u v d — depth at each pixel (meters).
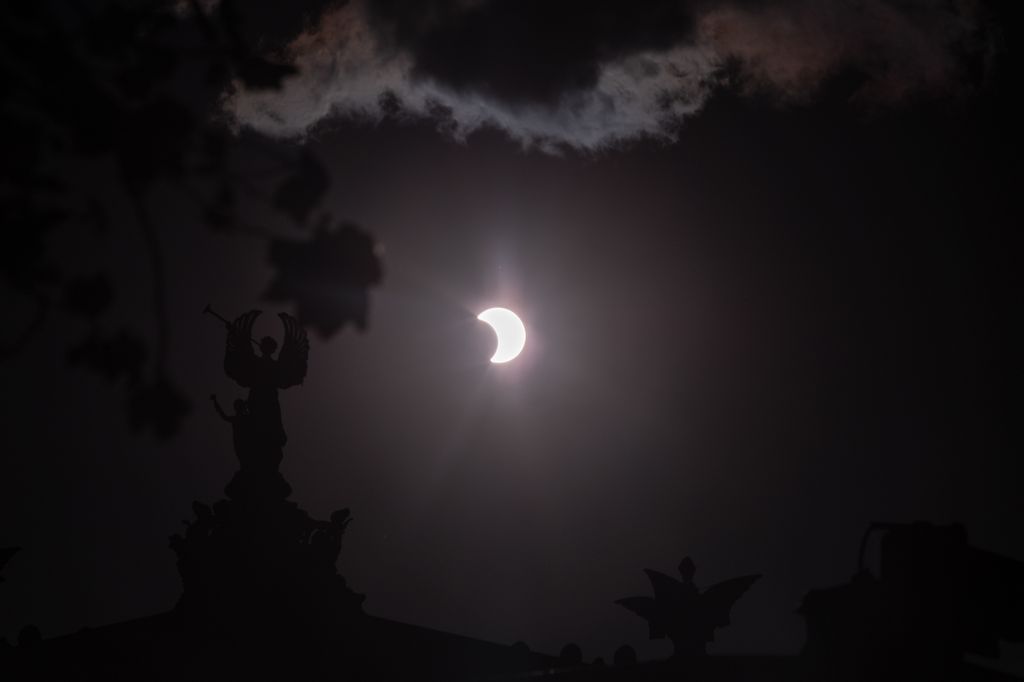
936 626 11.29
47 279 6.93
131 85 7.23
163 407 6.90
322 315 7.37
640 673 14.15
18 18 6.88
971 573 11.31
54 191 6.91
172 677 26.92
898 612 11.34
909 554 11.45
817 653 11.54
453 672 27.73
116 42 7.24
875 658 11.29
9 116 6.80
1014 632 11.24
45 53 6.84
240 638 28.12
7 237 6.79
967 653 11.40
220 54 7.77
